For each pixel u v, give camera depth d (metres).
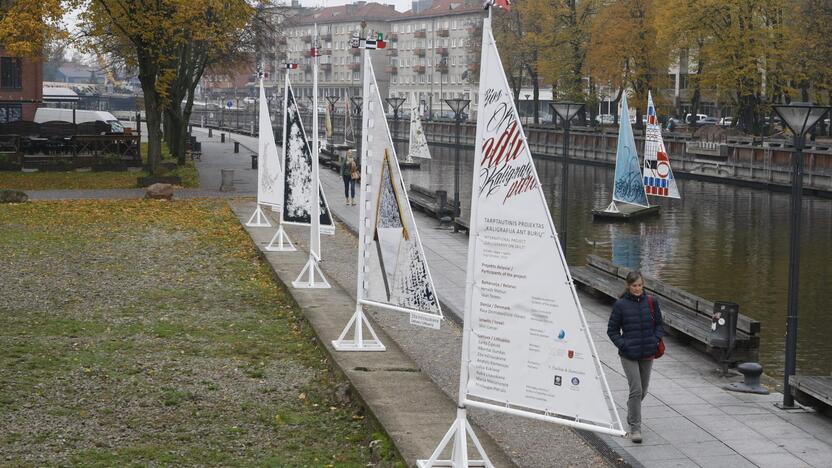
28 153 54.28
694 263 30.98
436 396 12.61
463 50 141.75
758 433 12.05
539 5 78.69
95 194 39.31
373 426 11.66
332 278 21.72
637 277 11.69
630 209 44.16
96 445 11.01
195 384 13.66
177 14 42.44
